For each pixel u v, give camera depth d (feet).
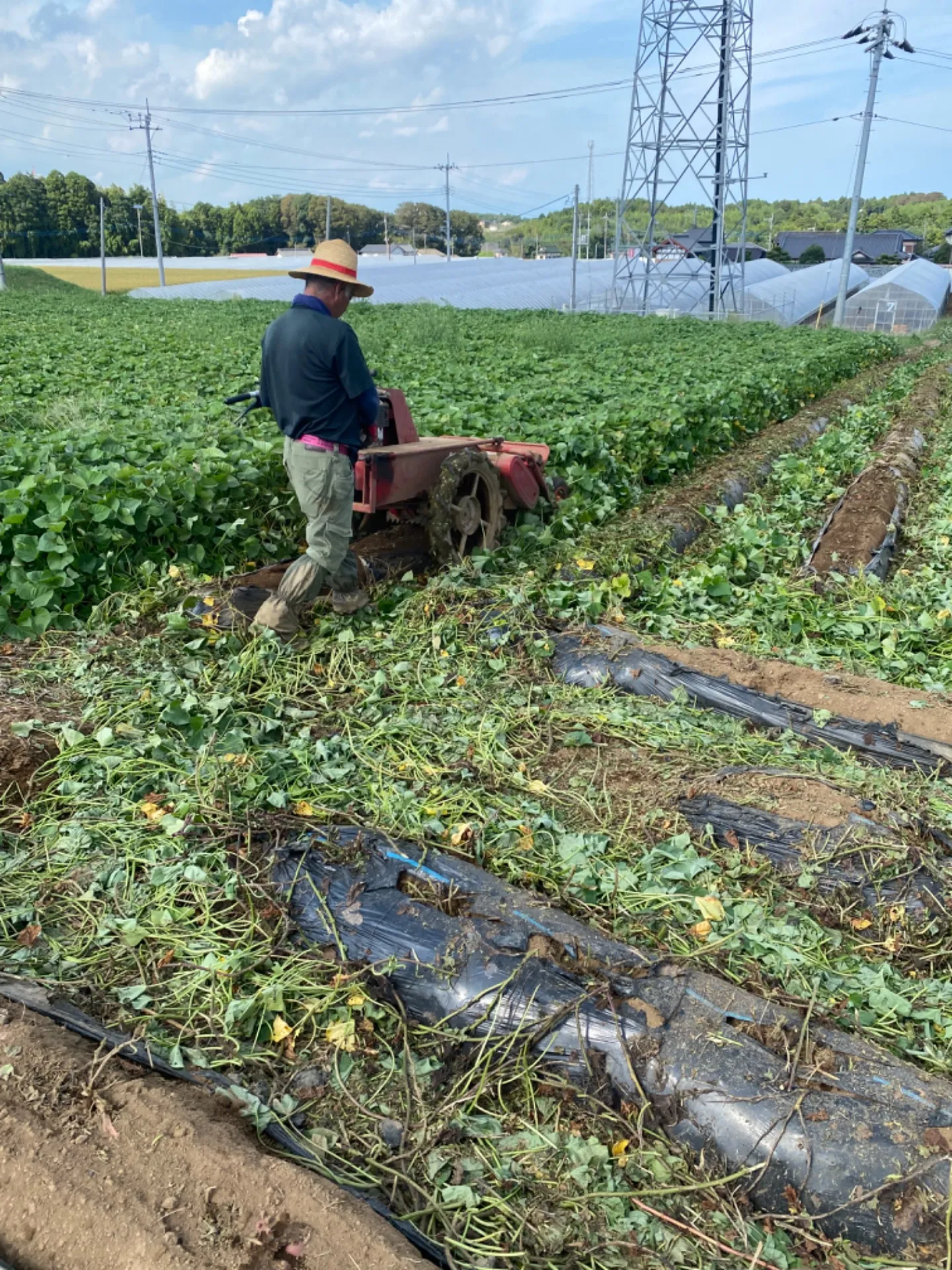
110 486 20.18
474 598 18.99
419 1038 9.09
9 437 25.30
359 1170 7.77
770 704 15.44
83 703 14.58
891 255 307.58
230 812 11.83
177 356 54.75
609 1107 8.44
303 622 18.29
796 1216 7.56
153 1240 6.80
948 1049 9.17
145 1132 7.62
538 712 15.28
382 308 106.83
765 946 10.11
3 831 11.62
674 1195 7.79
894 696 16.14
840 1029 9.05
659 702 15.90
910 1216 7.34
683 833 12.14
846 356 75.92
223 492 22.06
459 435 29.71
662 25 124.16
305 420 16.35
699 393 40.83
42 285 164.86
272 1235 6.96
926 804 12.96
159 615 18.21
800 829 12.03
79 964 9.55
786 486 32.32
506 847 11.57
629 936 10.30
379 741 14.05
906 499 31.12
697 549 25.70
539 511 24.31
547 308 142.31
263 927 10.13
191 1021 9.05
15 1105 7.76
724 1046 8.52
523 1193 7.81
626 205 135.23
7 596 17.35
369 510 19.04
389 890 10.43
